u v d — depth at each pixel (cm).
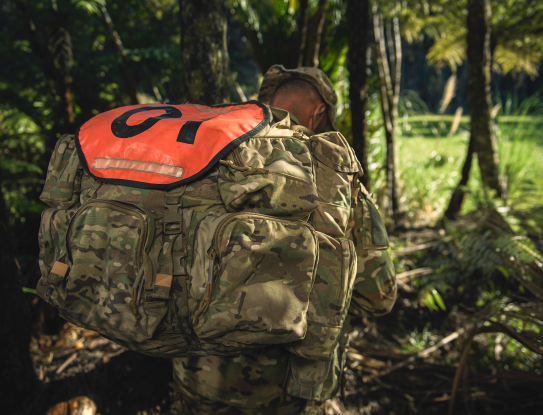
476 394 155
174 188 72
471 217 262
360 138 192
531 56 367
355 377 169
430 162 461
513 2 331
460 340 191
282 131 83
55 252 76
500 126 436
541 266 161
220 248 66
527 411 150
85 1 241
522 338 138
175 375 97
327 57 297
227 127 75
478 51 274
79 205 78
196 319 67
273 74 112
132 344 73
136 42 345
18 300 131
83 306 71
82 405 131
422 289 216
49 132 295
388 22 395
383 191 371
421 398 159
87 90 322
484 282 222
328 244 78
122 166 73
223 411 96
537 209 244
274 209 70
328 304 77
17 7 266
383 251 98
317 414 102
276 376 87
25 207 219
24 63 296
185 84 150
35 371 144
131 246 67
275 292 68
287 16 277
